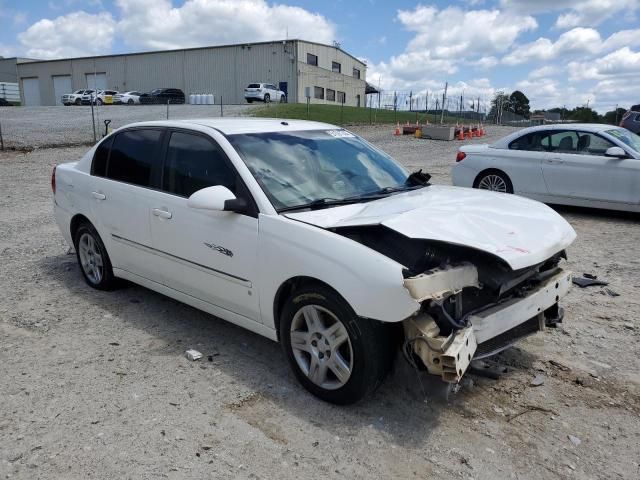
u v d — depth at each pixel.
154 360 4.01
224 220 3.83
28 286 5.62
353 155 4.58
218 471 2.81
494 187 9.92
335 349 3.31
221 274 3.92
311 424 3.23
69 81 67.94
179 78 62.59
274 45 57.47
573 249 7.08
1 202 10.20
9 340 4.33
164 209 4.32
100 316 4.83
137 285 5.64
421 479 2.78
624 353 4.13
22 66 70.25
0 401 3.44
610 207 8.82
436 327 3.04
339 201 3.88
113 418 3.26
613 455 2.97
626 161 8.53
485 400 3.50
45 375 3.77
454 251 3.29
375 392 3.56
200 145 4.22
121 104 49.59
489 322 3.21
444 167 16.19
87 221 5.36
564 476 2.81
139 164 4.73
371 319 3.12
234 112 33.25
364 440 3.08
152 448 2.99
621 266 6.29
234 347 4.24
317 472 2.82
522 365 3.95
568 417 3.32
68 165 5.75
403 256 3.25
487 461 2.92
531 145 9.62
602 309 5.00
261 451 2.98
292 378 3.76
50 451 2.96
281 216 3.57
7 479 2.73
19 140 20.05
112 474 2.78
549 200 9.37
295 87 57.72
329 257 3.21
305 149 4.31
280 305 3.66
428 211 3.52
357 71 74.25
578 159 8.95
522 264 3.09
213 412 3.34
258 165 3.92
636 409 3.41
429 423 3.24
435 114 46.81
